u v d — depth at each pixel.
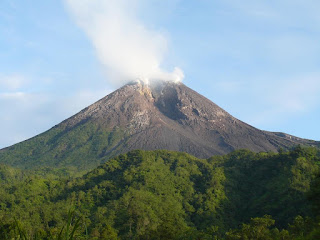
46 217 122.56
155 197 138.75
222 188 153.00
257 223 83.12
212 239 94.44
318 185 34.50
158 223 114.25
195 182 164.75
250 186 156.00
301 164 146.88
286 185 135.88
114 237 91.06
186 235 91.62
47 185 173.12
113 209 128.62
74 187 166.75
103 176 176.25
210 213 133.25
